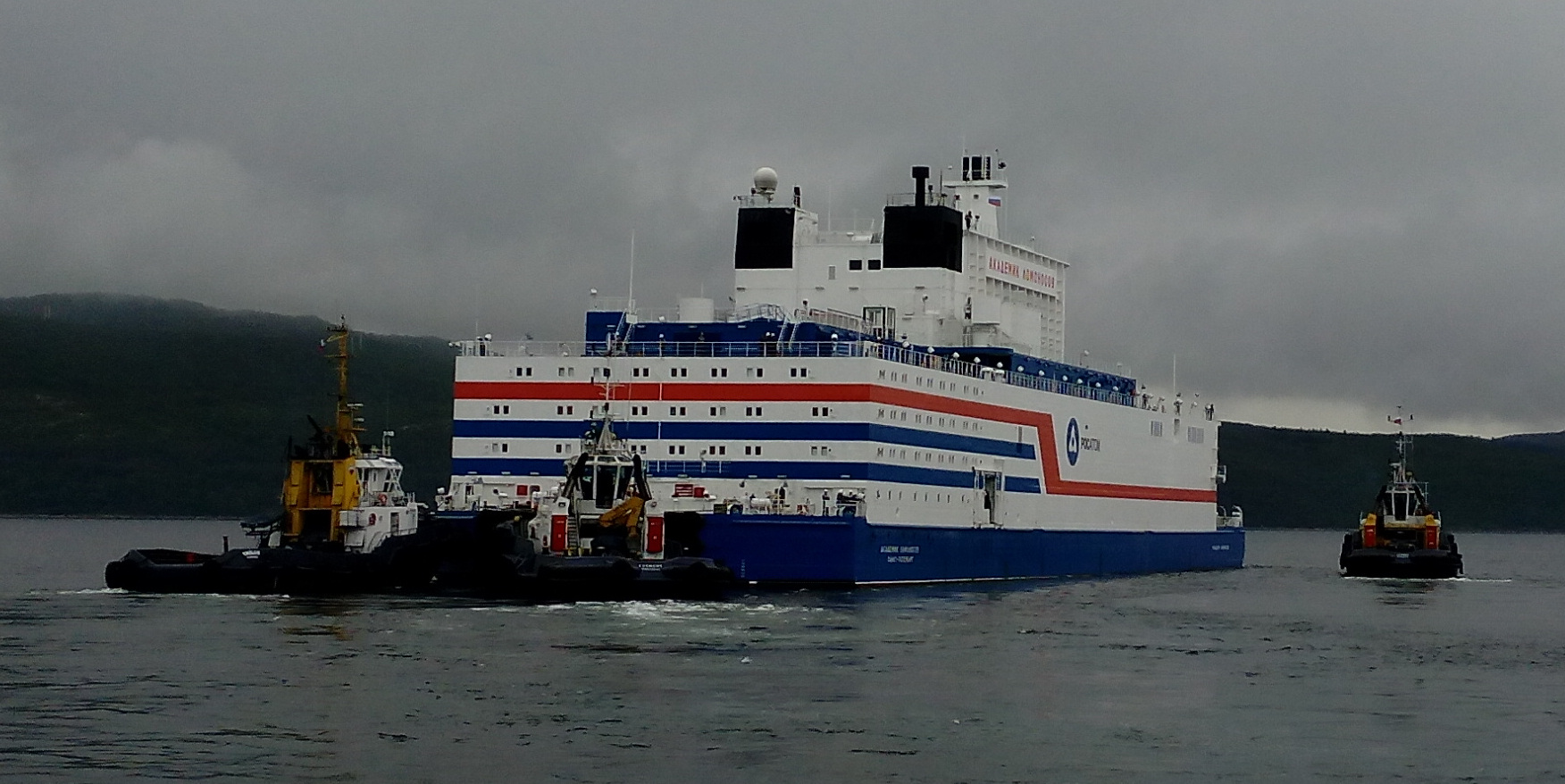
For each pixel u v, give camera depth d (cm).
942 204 12950
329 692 6469
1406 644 8869
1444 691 7175
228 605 9238
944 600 10275
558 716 6075
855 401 10362
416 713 6081
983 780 5322
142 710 6112
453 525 10056
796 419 10419
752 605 9425
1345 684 7319
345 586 9919
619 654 7494
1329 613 10631
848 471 10381
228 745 5572
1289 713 6556
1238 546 17162
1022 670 7419
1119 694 6869
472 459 10650
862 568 10350
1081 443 13375
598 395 10544
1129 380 15012
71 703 6241
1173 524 15325
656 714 6147
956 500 11475
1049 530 12838
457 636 7988
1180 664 7762
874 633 8438
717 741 5738
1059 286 15038
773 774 5316
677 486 10344
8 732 5734
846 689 6750
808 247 12775
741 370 10469
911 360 11175
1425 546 14988
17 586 11650
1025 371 12725
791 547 10219
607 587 9475
